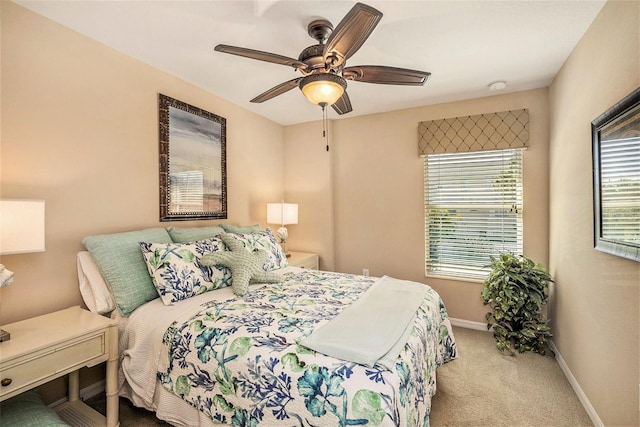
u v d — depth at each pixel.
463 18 1.79
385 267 3.58
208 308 1.72
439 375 2.23
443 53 2.19
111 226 2.10
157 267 1.87
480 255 3.13
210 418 1.37
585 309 1.90
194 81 2.66
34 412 1.39
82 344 1.47
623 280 1.45
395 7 1.68
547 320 2.72
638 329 1.33
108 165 2.09
